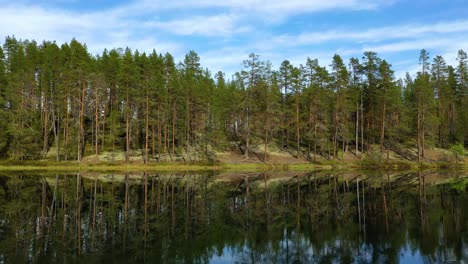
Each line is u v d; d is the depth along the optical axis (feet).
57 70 202.28
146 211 70.03
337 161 197.88
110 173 159.22
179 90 201.36
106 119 199.72
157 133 213.25
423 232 51.44
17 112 197.06
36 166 181.06
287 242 47.75
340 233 51.96
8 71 214.69
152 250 44.47
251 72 198.18
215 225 58.03
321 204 77.00
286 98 226.38
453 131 234.99
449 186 104.58
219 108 221.87
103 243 47.42
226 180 130.62
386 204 75.77
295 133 230.07
